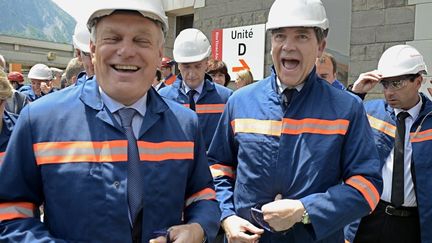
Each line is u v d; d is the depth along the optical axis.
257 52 6.14
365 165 1.90
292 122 1.98
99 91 1.54
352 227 2.90
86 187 1.41
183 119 1.68
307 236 1.96
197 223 1.58
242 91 2.22
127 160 1.48
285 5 1.95
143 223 1.47
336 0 5.52
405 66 2.77
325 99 1.99
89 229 1.40
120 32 1.45
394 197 2.80
